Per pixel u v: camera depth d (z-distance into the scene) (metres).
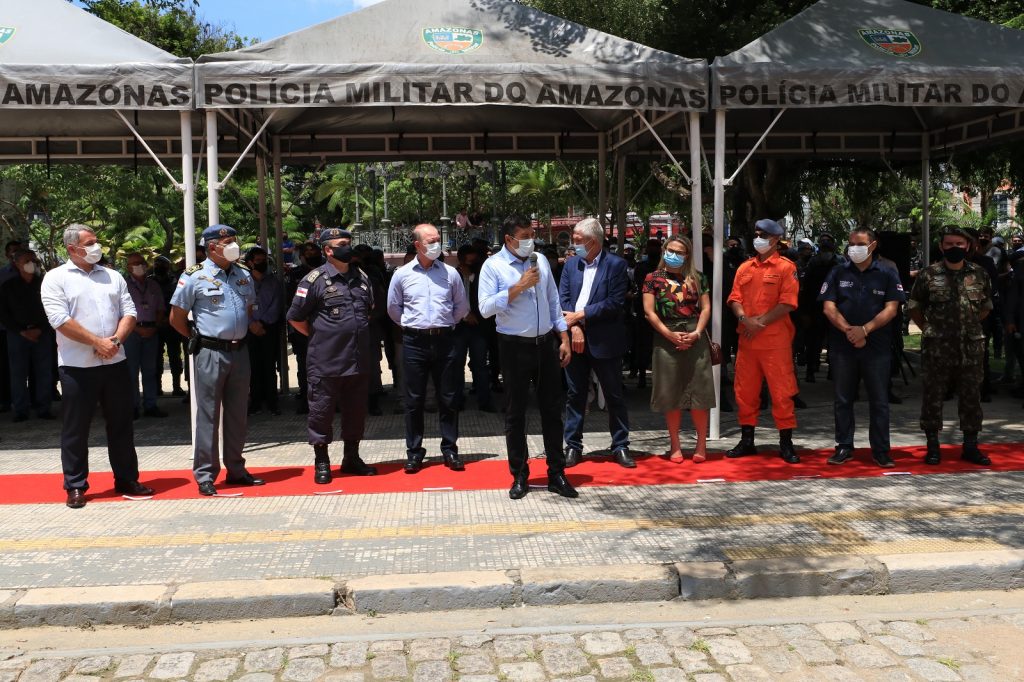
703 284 7.48
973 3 12.95
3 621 4.55
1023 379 10.64
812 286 11.94
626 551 5.23
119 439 6.72
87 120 10.55
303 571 4.97
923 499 6.27
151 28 21.88
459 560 5.12
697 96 8.05
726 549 5.23
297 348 10.57
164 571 5.01
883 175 18.86
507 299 6.32
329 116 11.02
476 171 30.39
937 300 7.26
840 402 7.38
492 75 7.71
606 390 7.51
